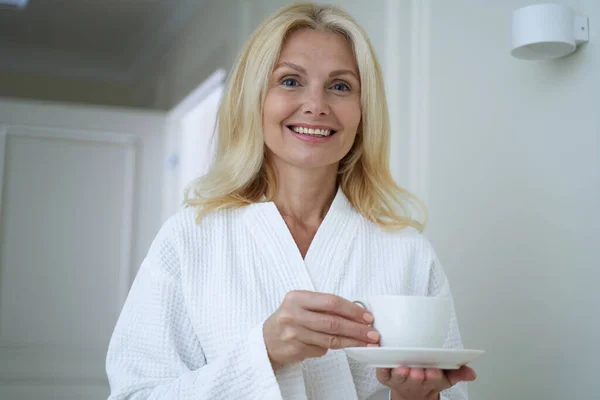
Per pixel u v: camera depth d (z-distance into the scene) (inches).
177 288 45.9
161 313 45.2
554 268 55.4
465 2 68.4
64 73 192.1
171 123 148.9
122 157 145.5
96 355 137.2
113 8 161.3
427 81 73.6
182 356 45.3
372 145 51.3
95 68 192.5
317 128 47.6
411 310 37.6
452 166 68.6
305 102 47.3
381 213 52.4
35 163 140.3
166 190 146.6
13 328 134.5
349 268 47.8
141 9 160.7
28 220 138.3
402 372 36.8
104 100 195.8
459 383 48.9
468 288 65.3
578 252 53.2
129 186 144.6
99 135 144.3
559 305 54.7
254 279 45.9
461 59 68.4
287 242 47.2
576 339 52.8
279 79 48.5
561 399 53.9
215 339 44.4
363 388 45.4
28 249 137.3
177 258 46.8
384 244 49.5
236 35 122.2
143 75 191.9
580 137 53.7
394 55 79.7
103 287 139.9
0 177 137.9
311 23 49.3
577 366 52.6
